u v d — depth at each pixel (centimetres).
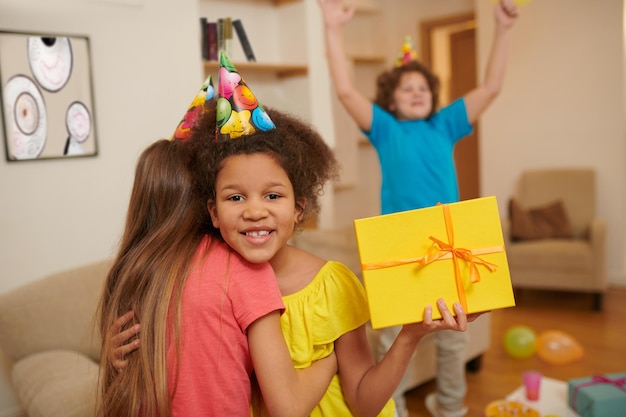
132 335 90
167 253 91
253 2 357
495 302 91
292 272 100
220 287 86
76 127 257
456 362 229
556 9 444
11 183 241
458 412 233
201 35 312
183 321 85
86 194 263
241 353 86
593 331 346
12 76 237
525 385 220
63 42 250
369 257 92
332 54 230
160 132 286
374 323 90
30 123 243
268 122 92
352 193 545
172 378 85
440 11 535
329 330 97
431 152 224
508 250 404
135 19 273
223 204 88
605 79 428
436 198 223
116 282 96
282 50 369
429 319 88
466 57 552
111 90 268
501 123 482
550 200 440
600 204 443
